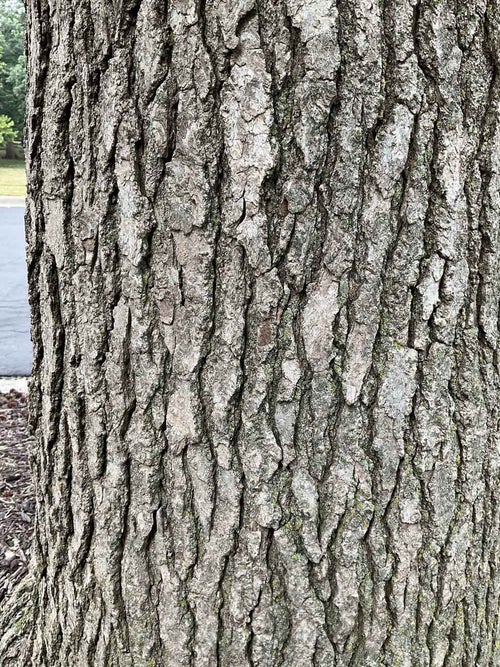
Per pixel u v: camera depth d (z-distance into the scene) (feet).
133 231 4.87
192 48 4.51
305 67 4.41
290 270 4.66
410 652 5.23
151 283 4.93
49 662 6.26
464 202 4.82
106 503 5.37
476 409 5.13
